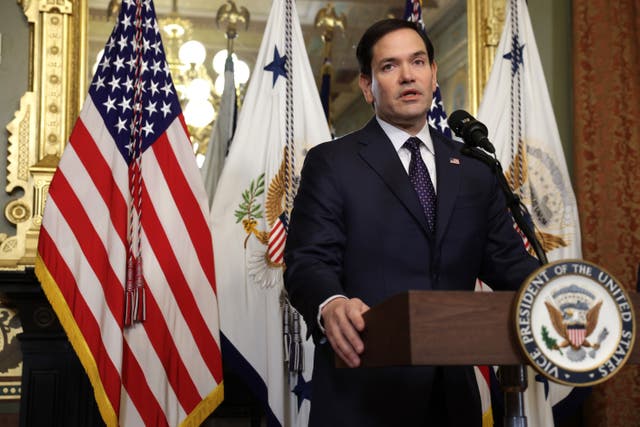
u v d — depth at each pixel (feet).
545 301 3.74
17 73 12.13
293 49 11.50
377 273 5.85
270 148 11.06
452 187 6.10
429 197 6.12
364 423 5.49
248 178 10.94
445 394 5.57
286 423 10.54
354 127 13.35
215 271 10.50
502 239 6.35
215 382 9.91
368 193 6.01
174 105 10.49
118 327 9.52
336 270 5.85
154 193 10.12
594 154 13.14
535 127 12.12
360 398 5.54
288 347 10.30
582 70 13.35
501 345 3.74
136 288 9.68
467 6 13.69
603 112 13.24
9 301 11.59
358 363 4.36
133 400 9.61
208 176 12.19
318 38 13.51
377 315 4.09
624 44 13.44
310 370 10.54
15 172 11.79
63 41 12.16
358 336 4.35
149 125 10.32
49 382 10.97
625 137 13.19
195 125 12.85
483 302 3.75
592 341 3.76
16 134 11.87
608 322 3.79
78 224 9.70
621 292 3.82
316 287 5.20
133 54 10.46
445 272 5.89
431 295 3.72
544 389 11.09
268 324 10.52
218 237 10.71
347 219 5.98
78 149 9.95
